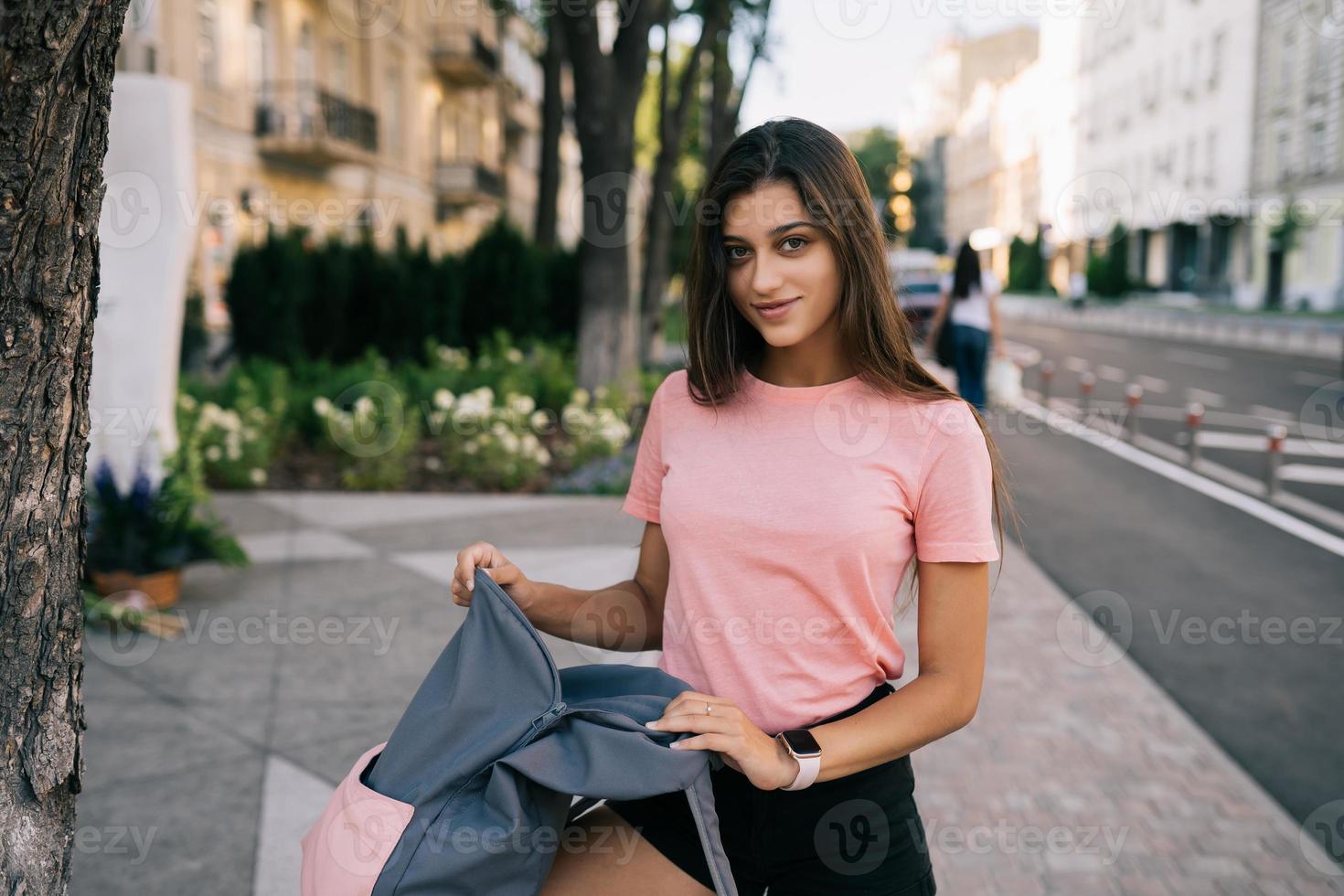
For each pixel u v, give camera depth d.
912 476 1.39
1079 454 10.40
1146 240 40.91
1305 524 7.41
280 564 6.21
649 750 1.29
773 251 1.41
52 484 1.19
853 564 1.39
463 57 27.48
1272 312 29.05
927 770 3.58
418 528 7.27
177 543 5.31
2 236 1.07
